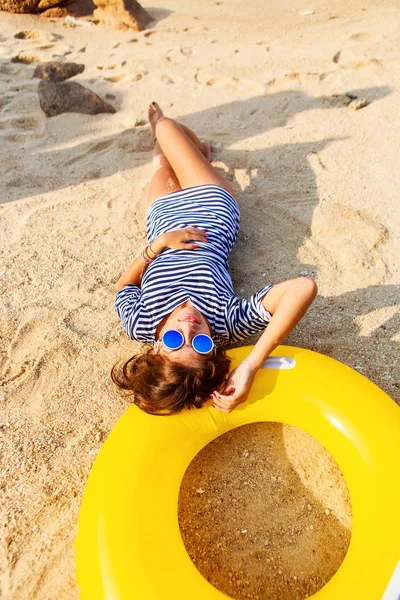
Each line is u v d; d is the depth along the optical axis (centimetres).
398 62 480
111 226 339
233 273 301
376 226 315
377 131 398
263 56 539
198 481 218
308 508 206
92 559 163
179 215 276
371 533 169
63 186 380
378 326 263
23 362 261
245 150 397
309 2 722
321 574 188
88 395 245
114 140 425
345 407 197
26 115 467
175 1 798
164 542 172
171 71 530
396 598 152
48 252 322
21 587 184
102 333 272
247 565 192
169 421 199
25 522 201
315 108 436
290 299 205
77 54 595
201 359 195
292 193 350
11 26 679
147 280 238
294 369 210
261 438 230
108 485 178
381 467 180
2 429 233
